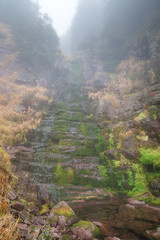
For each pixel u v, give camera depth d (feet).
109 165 25.40
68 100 50.03
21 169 20.68
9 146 24.40
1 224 6.98
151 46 47.62
